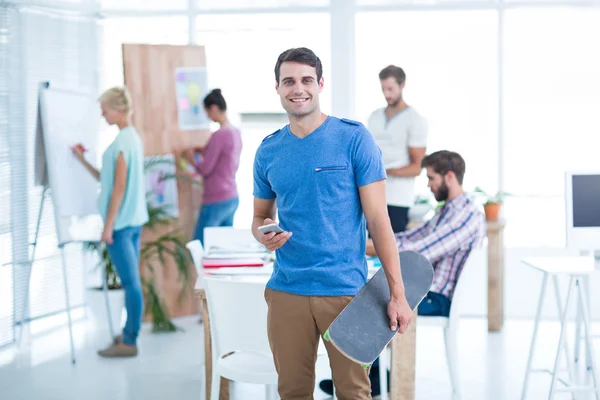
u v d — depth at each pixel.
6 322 5.89
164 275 6.54
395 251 2.76
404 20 6.63
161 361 5.41
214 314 3.52
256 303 3.39
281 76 2.75
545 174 6.66
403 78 5.96
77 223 5.65
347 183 2.77
